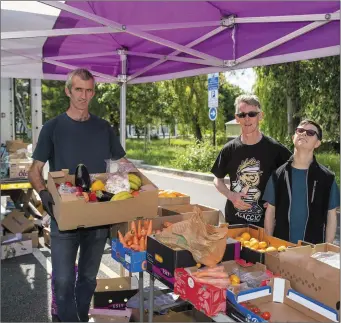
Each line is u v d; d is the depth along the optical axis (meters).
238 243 2.59
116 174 2.95
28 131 7.64
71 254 3.00
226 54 3.97
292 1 2.92
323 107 11.20
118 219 2.79
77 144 3.08
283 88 12.05
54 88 28.23
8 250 5.34
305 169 2.91
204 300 2.03
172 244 2.38
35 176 2.96
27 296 4.16
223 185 3.62
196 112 17.72
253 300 2.10
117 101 20.17
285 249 2.42
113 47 4.76
